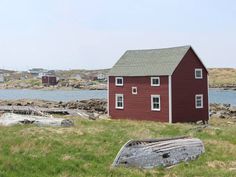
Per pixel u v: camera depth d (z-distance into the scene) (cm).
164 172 1938
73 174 1731
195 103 5241
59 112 5809
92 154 2080
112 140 2528
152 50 5694
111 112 5597
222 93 19412
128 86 5422
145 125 3741
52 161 1853
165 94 5022
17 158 1833
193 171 1941
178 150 2177
